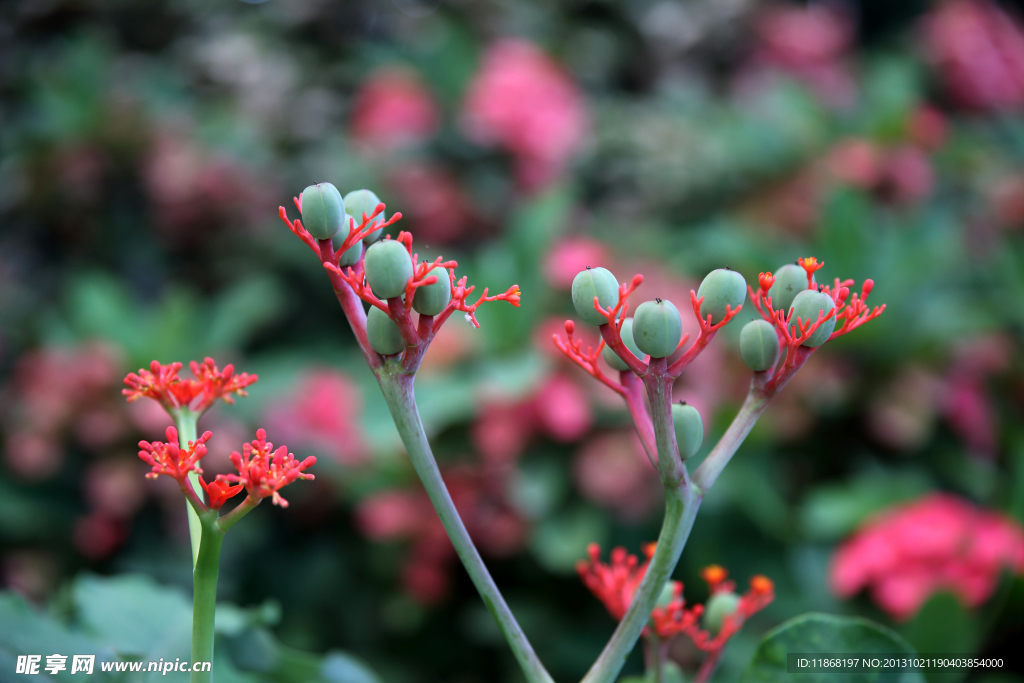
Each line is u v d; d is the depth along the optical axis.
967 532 0.85
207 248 1.47
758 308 0.43
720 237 1.21
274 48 1.67
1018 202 1.43
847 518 0.96
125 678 0.47
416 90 1.46
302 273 1.42
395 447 1.05
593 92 1.71
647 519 1.05
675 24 1.75
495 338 1.09
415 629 1.16
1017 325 1.23
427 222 1.33
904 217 1.39
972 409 1.11
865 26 2.38
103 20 1.70
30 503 1.10
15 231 1.55
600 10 1.81
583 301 0.42
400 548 1.12
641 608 0.43
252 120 1.55
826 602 0.96
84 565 1.13
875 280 1.12
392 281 0.41
